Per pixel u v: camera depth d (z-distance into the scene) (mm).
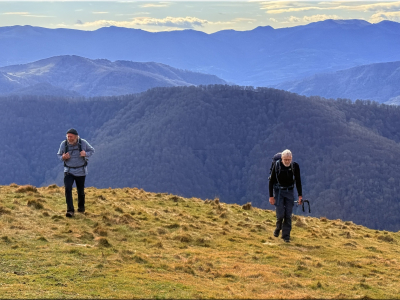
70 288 6270
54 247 8391
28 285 6223
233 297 6551
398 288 7840
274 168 11664
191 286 6926
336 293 7262
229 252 9625
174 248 9633
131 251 8648
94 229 10000
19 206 11469
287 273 8281
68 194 11422
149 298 6168
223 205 16344
